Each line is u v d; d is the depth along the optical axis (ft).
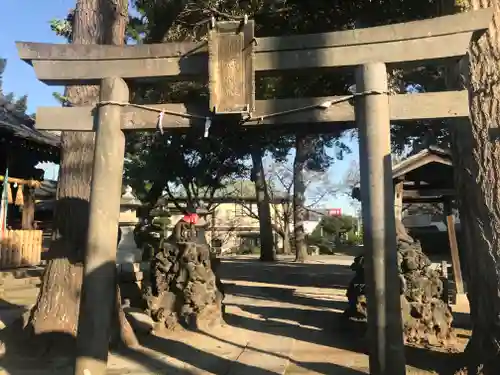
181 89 35.58
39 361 17.28
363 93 13.70
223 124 15.49
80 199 19.85
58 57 15.21
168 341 21.18
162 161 53.26
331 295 35.63
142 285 28.07
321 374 16.74
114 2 21.79
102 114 14.87
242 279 46.24
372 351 12.91
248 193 123.24
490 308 14.21
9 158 42.14
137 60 15.10
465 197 15.30
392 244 13.04
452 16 13.42
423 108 13.70
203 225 27.17
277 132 38.06
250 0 30.01
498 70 14.64
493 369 13.88
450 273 47.39
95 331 13.76
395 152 44.52
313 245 104.73
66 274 19.27
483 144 14.58
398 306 12.85
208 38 14.28
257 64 14.46
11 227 54.39
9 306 28.35
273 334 23.21
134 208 33.86
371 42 13.91
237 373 16.63
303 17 30.12
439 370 16.44
